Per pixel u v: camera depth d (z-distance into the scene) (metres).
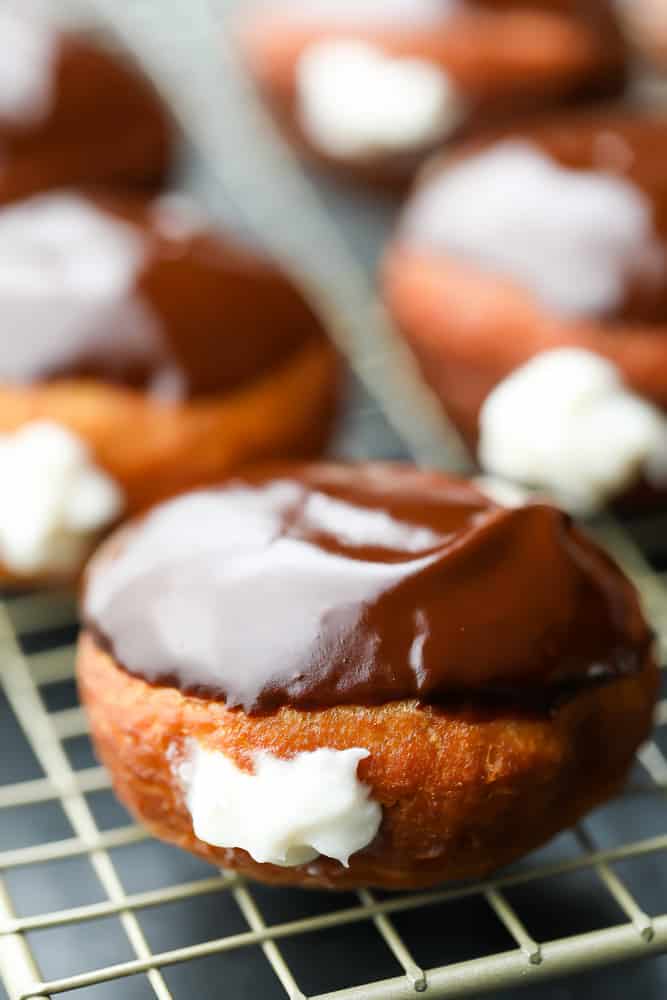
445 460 0.55
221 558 0.40
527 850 0.40
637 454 0.49
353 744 0.38
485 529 0.39
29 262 0.49
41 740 0.45
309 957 0.41
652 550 0.52
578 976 0.42
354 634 0.39
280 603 0.39
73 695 0.48
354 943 0.41
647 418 0.49
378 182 0.63
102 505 0.47
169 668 0.39
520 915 0.42
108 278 0.48
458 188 0.53
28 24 0.59
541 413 0.49
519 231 0.51
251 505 0.41
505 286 0.51
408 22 0.60
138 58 0.71
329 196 0.68
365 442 0.55
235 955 0.41
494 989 0.38
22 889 0.43
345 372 0.52
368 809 0.38
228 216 0.66
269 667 0.38
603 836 0.44
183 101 0.72
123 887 0.43
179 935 0.42
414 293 0.52
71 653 0.49
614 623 0.40
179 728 0.39
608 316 0.49
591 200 0.50
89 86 0.58
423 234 0.53
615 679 0.40
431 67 0.60
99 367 0.47
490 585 0.39
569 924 0.42
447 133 0.60
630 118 0.55
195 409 0.48
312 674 0.38
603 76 0.61
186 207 0.56
